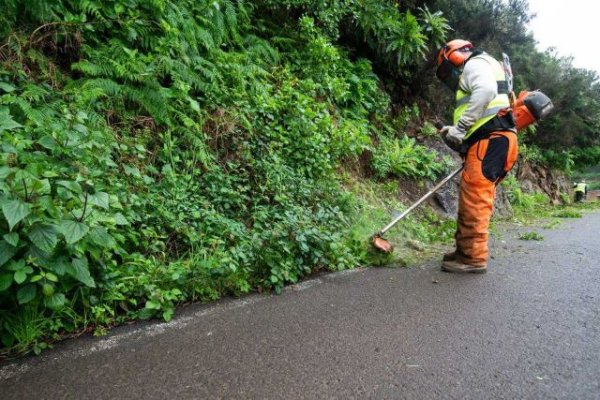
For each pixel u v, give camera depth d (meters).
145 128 3.32
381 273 3.02
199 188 3.38
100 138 2.73
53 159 2.29
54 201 1.87
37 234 1.67
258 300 2.39
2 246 1.63
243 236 2.96
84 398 1.37
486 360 1.64
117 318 2.02
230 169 3.63
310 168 4.26
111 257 2.28
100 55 3.36
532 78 10.77
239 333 1.91
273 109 4.29
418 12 7.07
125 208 2.55
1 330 1.70
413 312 2.18
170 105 3.59
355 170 5.36
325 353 1.70
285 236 2.88
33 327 1.74
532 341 1.81
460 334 1.89
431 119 7.58
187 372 1.54
